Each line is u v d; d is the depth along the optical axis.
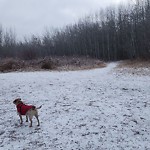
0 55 50.59
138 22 47.06
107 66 35.44
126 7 67.06
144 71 20.69
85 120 8.05
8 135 7.00
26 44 68.00
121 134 6.73
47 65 27.55
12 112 9.41
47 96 12.05
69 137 6.64
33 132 7.13
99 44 64.75
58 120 8.15
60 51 71.00
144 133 6.73
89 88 13.78
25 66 28.34
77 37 69.88
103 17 72.88
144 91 12.41
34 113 7.54
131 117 8.16
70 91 13.09
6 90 14.04
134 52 45.28
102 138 6.49
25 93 13.00
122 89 13.27
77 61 33.75
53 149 5.89
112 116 8.36
